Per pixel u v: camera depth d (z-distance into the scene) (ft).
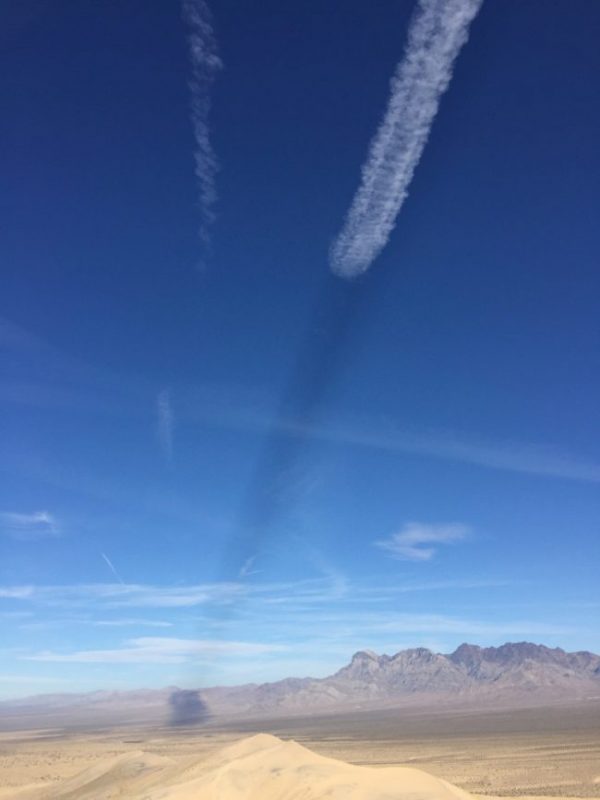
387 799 103.65
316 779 110.63
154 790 117.39
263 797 108.37
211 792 108.17
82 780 148.46
